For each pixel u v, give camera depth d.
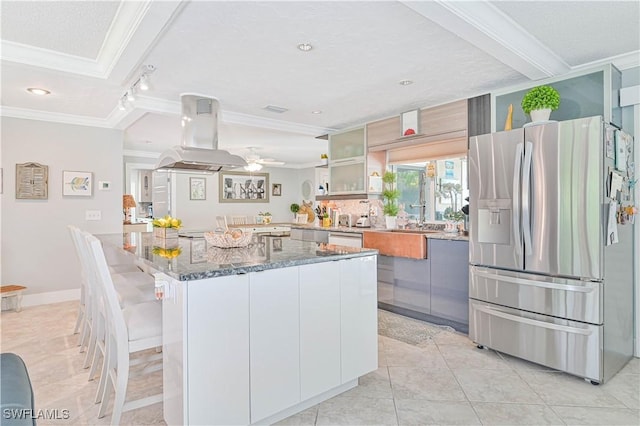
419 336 3.22
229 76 3.09
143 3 1.93
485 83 3.28
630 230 2.69
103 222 4.76
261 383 1.83
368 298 2.36
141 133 5.55
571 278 2.38
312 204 9.45
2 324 3.57
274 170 9.94
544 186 2.46
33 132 4.29
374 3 1.98
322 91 3.52
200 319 1.63
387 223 4.48
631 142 2.74
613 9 2.07
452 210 4.17
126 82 3.17
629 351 2.67
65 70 2.85
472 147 2.91
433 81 3.22
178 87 3.38
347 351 2.22
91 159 4.67
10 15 2.22
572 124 2.34
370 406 2.08
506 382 2.36
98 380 2.41
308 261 2.01
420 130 4.05
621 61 2.72
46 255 4.39
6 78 3.04
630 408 2.05
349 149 5.04
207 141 3.61
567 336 2.39
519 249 2.60
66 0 2.04
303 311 2.00
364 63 2.82
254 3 1.96
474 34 2.16
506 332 2.70
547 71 2.76
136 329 1.89
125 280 2.71
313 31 2.30
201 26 2.22
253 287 1.80
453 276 3.37
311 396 2.04
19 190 4.21
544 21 2.20
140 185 8.99
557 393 2.22
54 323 3.60
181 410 1.61
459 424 1.90
